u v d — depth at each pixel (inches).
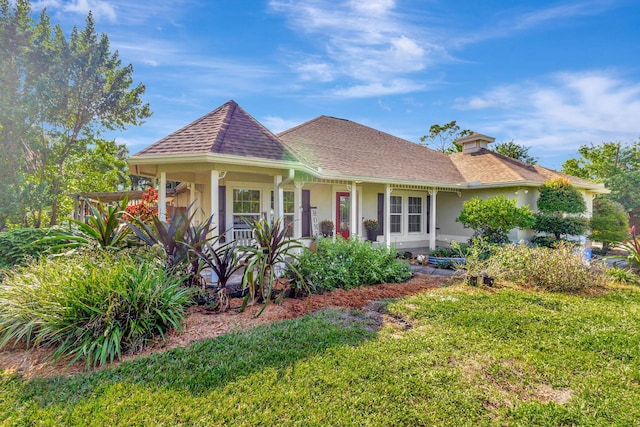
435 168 565.6
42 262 201.0
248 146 289.0
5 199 443.2
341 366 139.6
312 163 403.2
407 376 132.3
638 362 145.8
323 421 106.2
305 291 248.4
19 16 531.8
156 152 274.7
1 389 124.6
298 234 356.5
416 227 583.8
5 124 509.0
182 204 669.3
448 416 109.6
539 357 150.0
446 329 184.2
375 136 605.3
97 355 142.2
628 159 939.3
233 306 221.3
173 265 211.0
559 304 232.8
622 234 542.6
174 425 104.0
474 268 308.5
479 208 437.7
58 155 629.0
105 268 174.2
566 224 458.9
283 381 128.1
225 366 139.0
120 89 674.8
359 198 505.0
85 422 105.5
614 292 273.7
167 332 175.5
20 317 160.6
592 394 122.4
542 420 108.0
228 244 234.4
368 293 260.8
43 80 538.9
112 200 512.7
